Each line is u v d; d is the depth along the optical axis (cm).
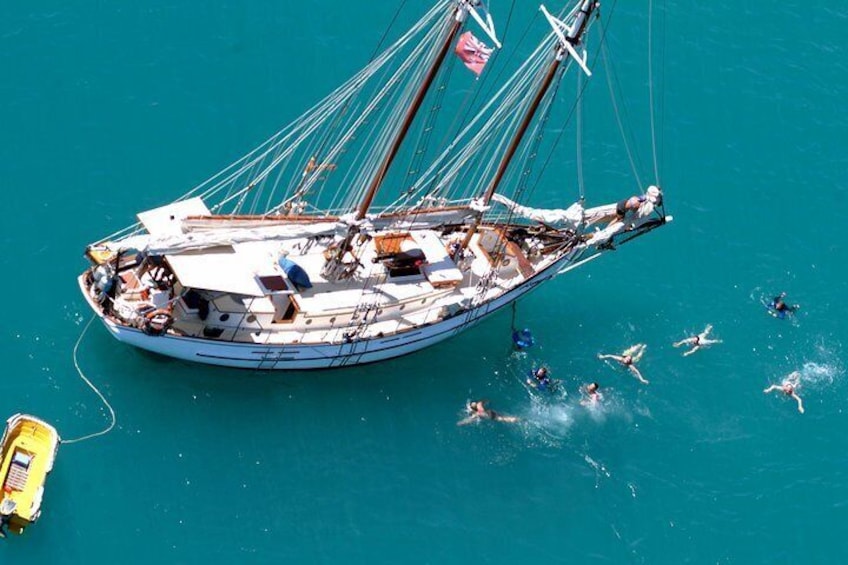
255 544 6544
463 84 8544
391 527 6744
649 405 7506
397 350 7369
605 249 7881
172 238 6775
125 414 6869
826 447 7456
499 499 6956
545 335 7744
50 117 8050
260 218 7181
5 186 7669
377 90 8419
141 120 8150
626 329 7844
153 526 6512
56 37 8456
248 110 8325
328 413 7125
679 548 6931
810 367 7794
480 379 7462
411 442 7100
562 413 7381
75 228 7575
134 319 6844
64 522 6425
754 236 8394
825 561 6981
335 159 8056
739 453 7369
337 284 7238
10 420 6494
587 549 6844
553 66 7031
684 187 8538
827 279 8238
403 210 7525
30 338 7069
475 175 8169
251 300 7012
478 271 7638
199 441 6856
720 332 7900
